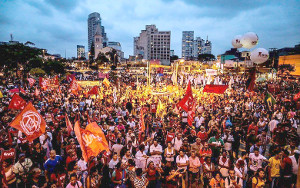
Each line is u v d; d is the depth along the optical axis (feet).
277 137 29.48
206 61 392.47
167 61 534.78
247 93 71.31
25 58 145.07
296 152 22.24
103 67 331.36
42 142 27.14
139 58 504.43
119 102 69.36
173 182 21.57
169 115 45.06
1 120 36.01
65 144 28.66
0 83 101.96
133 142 28.60
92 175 20.34
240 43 49.11
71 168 21.43
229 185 19.60
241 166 21.20
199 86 99.45
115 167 20.47
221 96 71.82
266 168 22.18
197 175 22.66
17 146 27.14
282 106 49.88
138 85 105.70
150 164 21.30
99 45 510.99
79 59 522.88
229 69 220.84
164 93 73.67
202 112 48.21
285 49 205.57
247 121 36.19
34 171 18.98
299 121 39.93
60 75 178.91
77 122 17.79
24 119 23.18
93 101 69.00
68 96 74.79
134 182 18.75
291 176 21.31
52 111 47.06
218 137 27.35
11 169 19.44
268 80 119.75
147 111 50.08
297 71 144.05
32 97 65.67
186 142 26.30
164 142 33.32
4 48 137.18
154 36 569.23
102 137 19.15
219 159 23.30
